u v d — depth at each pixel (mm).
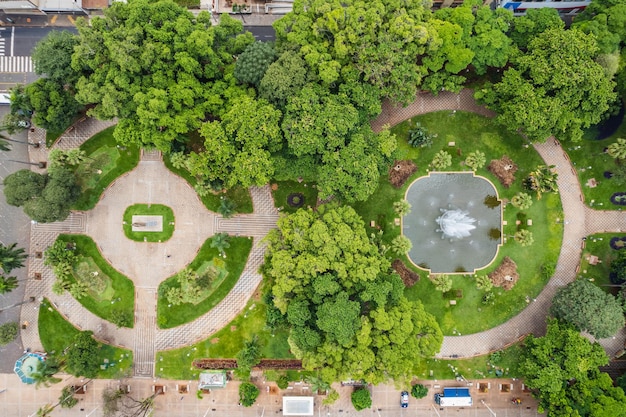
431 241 65750
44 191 59250
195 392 65750
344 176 55125
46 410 63500
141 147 59875
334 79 55219
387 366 54344
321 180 56719
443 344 65125
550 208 65312
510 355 64625
